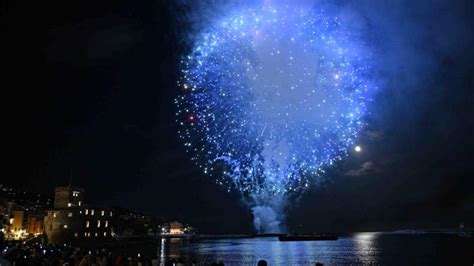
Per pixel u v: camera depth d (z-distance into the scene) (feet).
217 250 508.12
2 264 77.30
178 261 89.30
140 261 98.22
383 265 286.25
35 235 427.74
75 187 458.09
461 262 302.86
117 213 535.60
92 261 101.65
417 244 640.99
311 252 460.14
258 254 425.69
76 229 435.94
